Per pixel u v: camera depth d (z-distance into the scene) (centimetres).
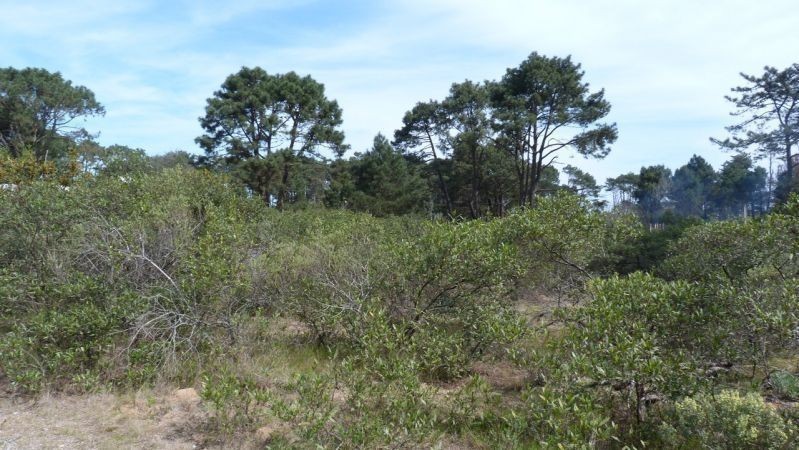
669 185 4075
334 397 439
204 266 546
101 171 1103
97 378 476
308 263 643
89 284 544
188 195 888
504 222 682
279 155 2491
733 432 307
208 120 2542
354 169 3155
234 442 396
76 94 2844
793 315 381
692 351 410
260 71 2645
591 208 673
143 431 411
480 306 578
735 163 2342
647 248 986
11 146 2619
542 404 378
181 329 546
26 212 628
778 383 406
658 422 390
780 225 494
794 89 2069
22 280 570
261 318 600
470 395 452
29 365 474
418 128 2880
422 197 3225
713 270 556
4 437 399
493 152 2898
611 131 2336
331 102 2795
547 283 714
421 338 523
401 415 374
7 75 2756
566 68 2391
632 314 423
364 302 570
